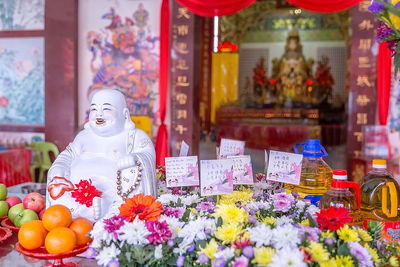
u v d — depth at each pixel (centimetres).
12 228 141
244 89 1071
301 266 86
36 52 462
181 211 122
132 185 145
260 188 160
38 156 422
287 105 1059
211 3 404
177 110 431
